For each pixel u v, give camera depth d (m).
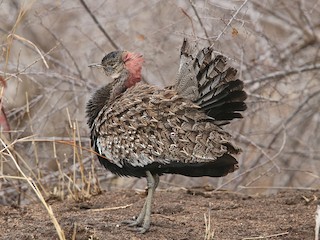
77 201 13.58
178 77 11.02
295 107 18.22
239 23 16.45
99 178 17.08
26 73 15.90
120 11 18.81
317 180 18.56
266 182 19.00
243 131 18.31
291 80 17.59
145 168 11.06
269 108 18.16
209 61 10.65
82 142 16.91
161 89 11.12
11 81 17.98
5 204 15.91
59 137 17.47
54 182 16.33
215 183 18.69
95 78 18.39
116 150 11.09
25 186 15.90
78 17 19.20
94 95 11.98
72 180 14.95
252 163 18.14
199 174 11.16
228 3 16.56
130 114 10.96
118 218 11.95
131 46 17.89
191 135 10.69
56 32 19.53
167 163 10.84
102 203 13.34
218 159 10.66
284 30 19.45
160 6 17.89
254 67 16.98
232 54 16.77
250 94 16.69
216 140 10.69
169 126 10.76
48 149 17.58
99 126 11.33
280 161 18.92
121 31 18.42
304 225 11.70
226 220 12.08
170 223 11.76
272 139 18.31
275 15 18.34
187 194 13.98
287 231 11.42
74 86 17.58
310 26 18.08
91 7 18.95
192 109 10.78
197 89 10.79
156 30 17.33
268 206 13.00
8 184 16.05
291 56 17.97
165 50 18.09
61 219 11.77
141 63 12.14
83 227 10.91
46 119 17.23
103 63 12.26
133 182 17.66
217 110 10.88
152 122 10.80
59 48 19.08
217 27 15.52
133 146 10.91
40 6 18.75
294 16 18.44
